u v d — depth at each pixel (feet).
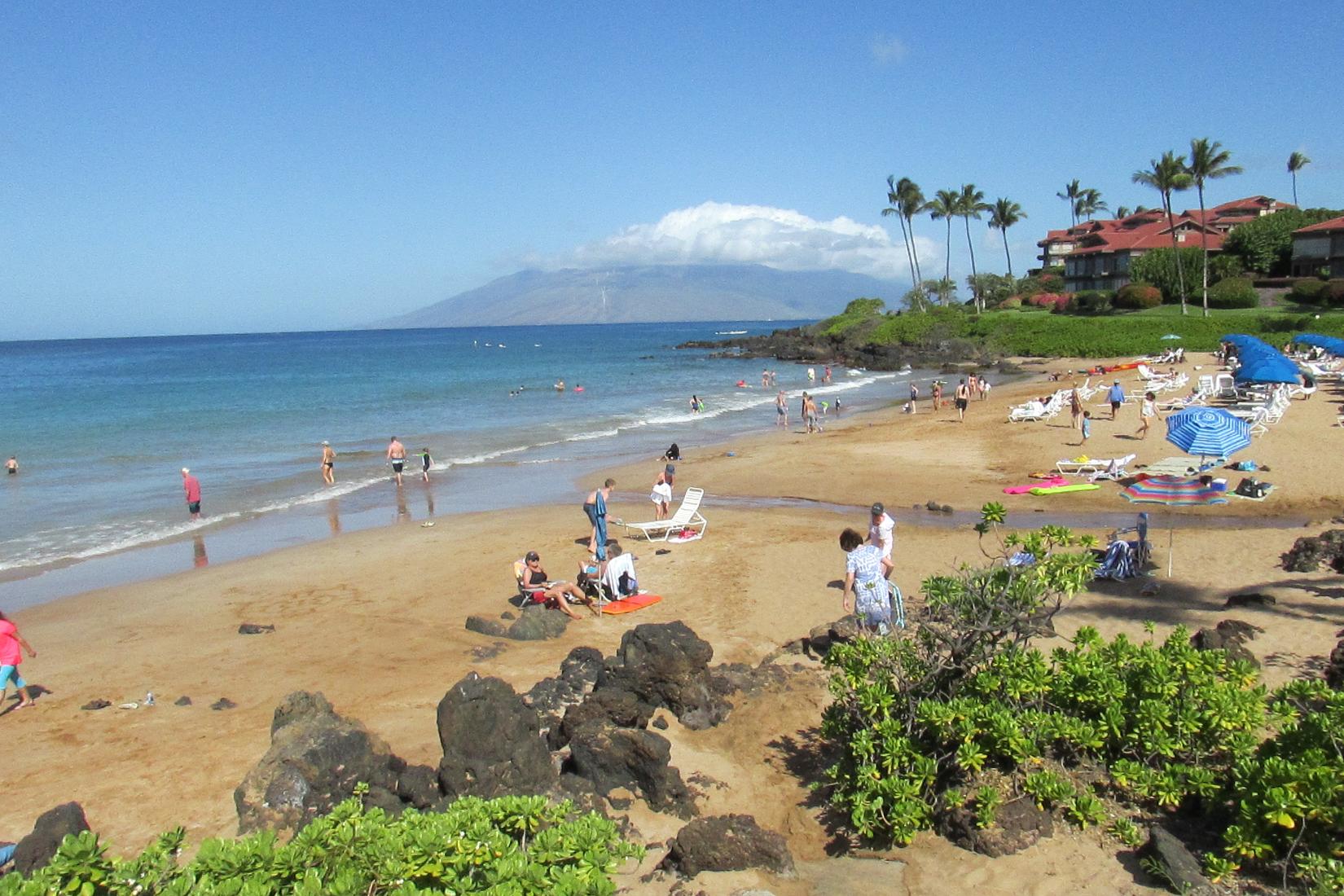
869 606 32.27
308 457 102.53
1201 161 221.05
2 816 25.52
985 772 21.59
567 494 78.23
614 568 44.62
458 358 341.00
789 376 220.64
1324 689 22.75
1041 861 19.69
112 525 70.23
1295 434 81.00
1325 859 17.58
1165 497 61.00
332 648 40.40
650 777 23.54
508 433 121.70
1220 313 221.05
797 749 26.81
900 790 21.15
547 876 15.51
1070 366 198.08
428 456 86.69
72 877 14.85
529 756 23.30
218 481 88.33
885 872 20.21
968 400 122.42
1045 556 24.09
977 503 65.72
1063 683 23.22
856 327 287.89
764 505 69.82
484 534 63.26
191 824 24.67
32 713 34.01
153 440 117.39
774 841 20.54
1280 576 41.37
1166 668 22.86
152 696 34.68
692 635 29.48
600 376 228.63
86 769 28.68
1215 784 20.36
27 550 62.69
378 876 14.96
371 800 22.25
